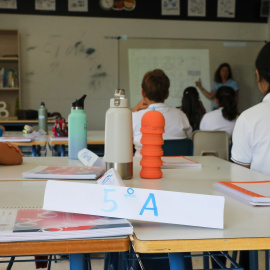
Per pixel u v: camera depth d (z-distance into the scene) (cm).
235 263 87
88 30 624
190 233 64
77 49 623
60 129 261
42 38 615
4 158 142
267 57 143
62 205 69
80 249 60
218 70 648
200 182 111
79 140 160
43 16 613
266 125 144
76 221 66
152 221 67
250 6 654
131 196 68
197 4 643
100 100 633
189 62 646
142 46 636
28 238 59
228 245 61
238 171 132
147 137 113
